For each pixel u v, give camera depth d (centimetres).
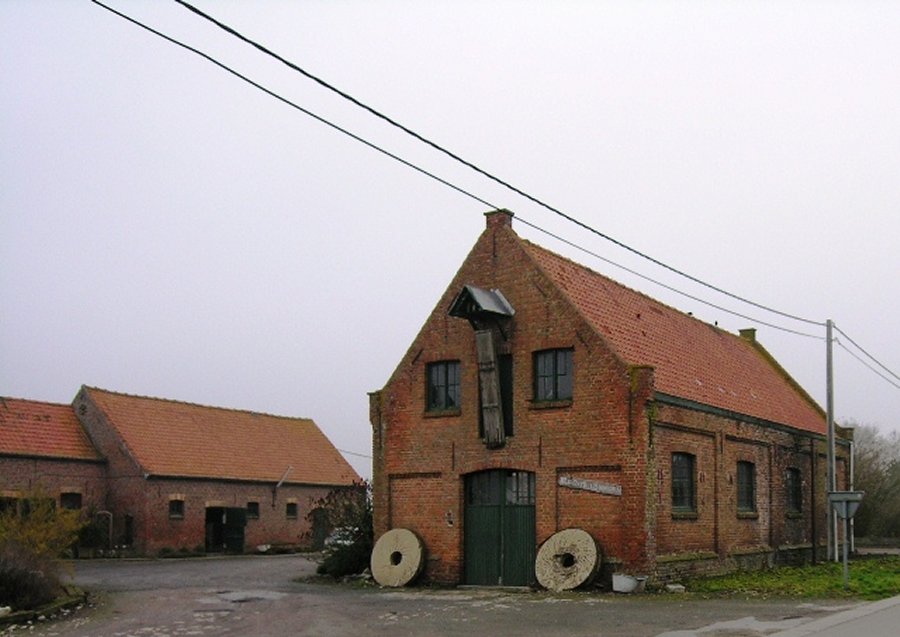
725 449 2578
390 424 2619
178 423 4572
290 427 5291
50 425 4112
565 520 2270
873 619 1590
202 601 2152
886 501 4972
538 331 2377
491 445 2403
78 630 1675
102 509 4094
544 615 1750
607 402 2242
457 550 2441
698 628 1527
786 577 2422
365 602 2056
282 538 4706
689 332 3031
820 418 3559
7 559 1952
